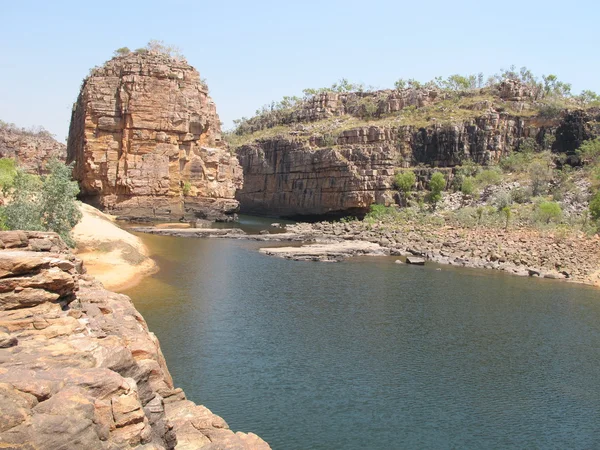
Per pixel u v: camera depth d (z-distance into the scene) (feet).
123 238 162.91
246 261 180.65
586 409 73.72
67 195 130.52
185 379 76.69
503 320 116.88
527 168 348.38
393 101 453.99
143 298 118.11
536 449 62.85
